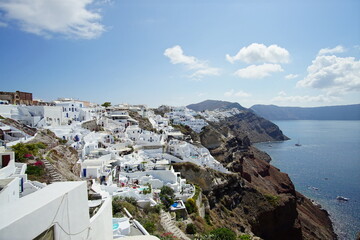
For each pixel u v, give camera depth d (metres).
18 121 50.69
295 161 155.00
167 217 33.97
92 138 58.38
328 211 81.19
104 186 36.19
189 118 139.25
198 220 39.75
